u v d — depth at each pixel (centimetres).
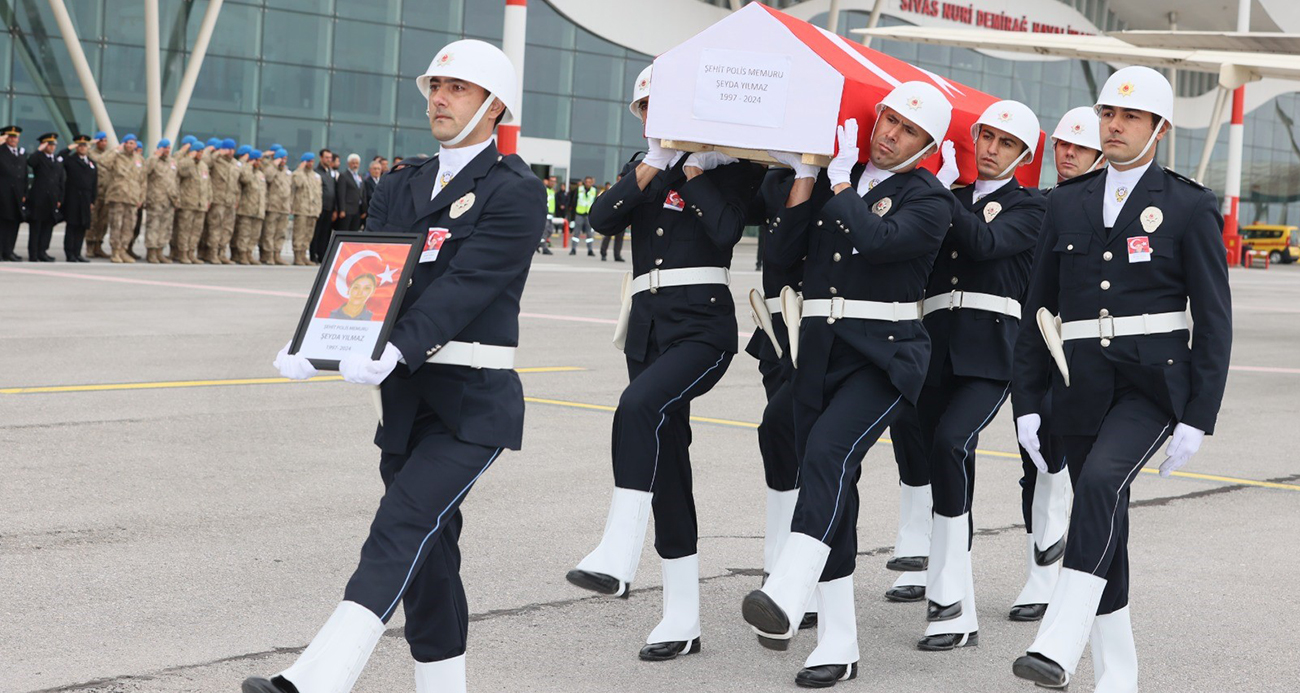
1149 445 401
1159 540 649
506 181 347
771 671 448
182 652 431
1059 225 428
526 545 588
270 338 1276
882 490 737
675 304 474
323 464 737
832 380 450
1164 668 459
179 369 1059
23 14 2964
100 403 890
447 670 355
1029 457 530
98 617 462
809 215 461
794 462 511
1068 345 423
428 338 329
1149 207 411
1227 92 5738
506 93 349
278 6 3312
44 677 402
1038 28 5262
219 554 549
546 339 1398
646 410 455
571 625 484
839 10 4450
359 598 319
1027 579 543
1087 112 556
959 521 485
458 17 3622
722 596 532
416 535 330
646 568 571
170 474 693
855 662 443
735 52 463
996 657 474
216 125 3244
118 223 2153
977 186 534
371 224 367
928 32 3017
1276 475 833
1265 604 541
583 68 3994
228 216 2286
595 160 4050
